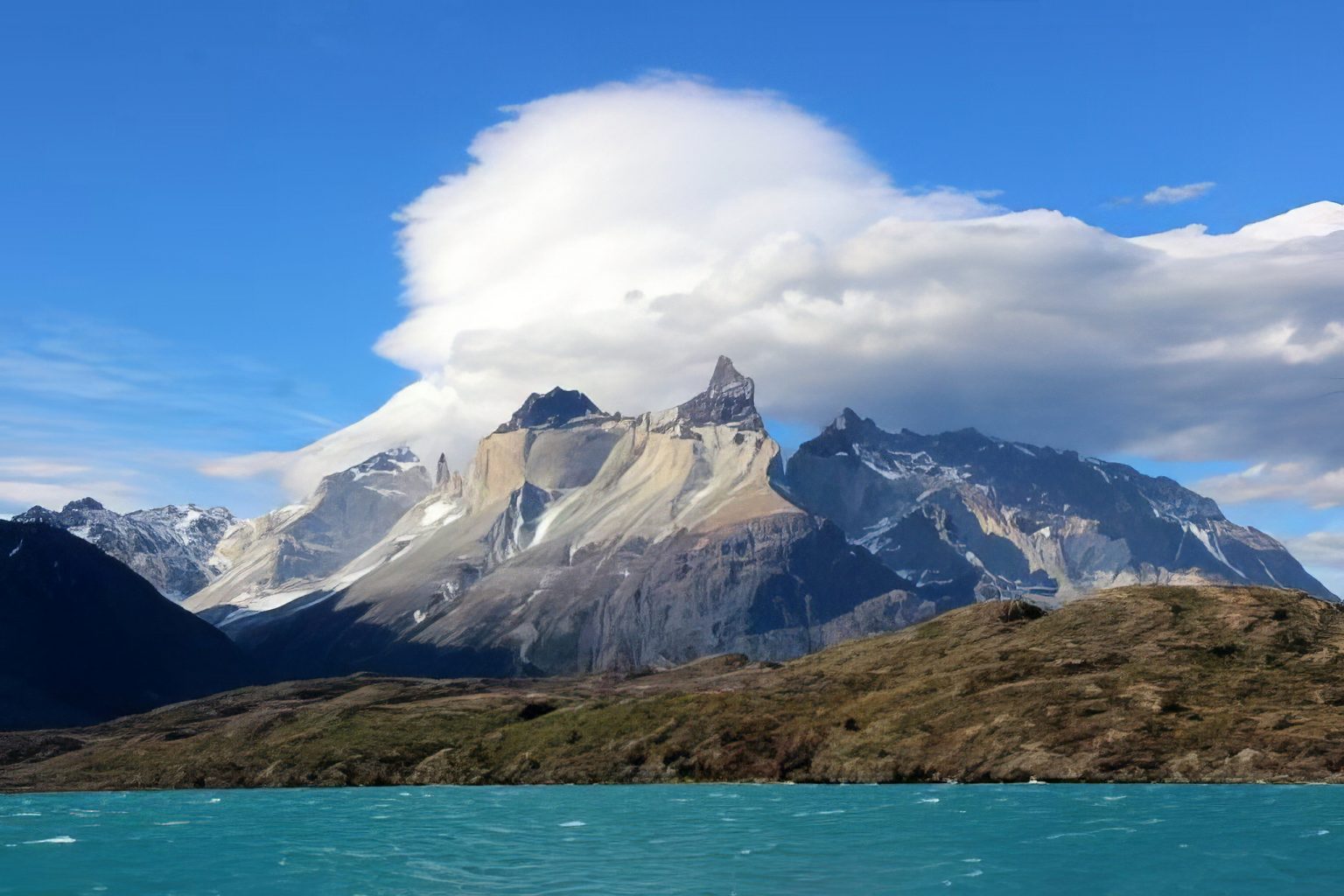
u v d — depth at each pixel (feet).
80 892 349.82
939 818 512.63
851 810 559.79
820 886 345.92
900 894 332.19
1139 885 341.82
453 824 530.27
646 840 453.58
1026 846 417.08
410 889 348.18
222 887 355.15
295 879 367.86
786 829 483.10
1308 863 373.81
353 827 527.81
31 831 526.16
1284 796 591.78
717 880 357.41
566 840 458.09
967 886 342.23
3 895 345.72
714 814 556.10
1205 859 382.63
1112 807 548.72
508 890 344.90
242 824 550.77
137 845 462.60
